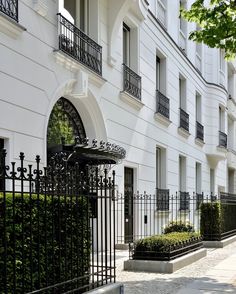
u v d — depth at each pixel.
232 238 16.52
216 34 11.02
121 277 8.96
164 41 18.77
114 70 13.79
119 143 14.02
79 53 11.62
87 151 9.67
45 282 5.48
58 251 5.81
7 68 8.78
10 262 4.89
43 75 10.02
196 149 24.34
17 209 5.07
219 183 29.52
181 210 19.78
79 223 6.32
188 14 11.56
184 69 22.02
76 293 6.15
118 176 13.72
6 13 8.72
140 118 15.84
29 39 9.52
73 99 12.08
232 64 32.19
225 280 8.77
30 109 9.51
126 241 14.27
